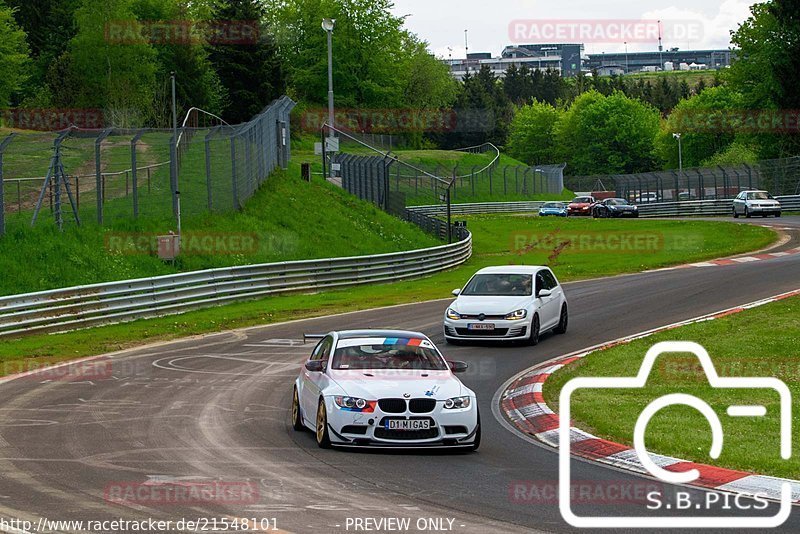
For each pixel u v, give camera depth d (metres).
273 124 82.06
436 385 19.59
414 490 15.69
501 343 35.94
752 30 143.25
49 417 22.36
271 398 25.45
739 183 113.62
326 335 22.73
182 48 128.50
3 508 13.97
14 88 127.81
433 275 67.31
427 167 147.75
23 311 38.44
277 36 180.38
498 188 153.50
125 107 113.62
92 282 46.66
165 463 17.52
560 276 61.31
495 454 19.03
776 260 60.06
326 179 88.62
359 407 18.97
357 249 68.50
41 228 48.84
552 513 14.24
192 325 41.38
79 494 14.96
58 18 146.00
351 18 184.62
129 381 27.91
